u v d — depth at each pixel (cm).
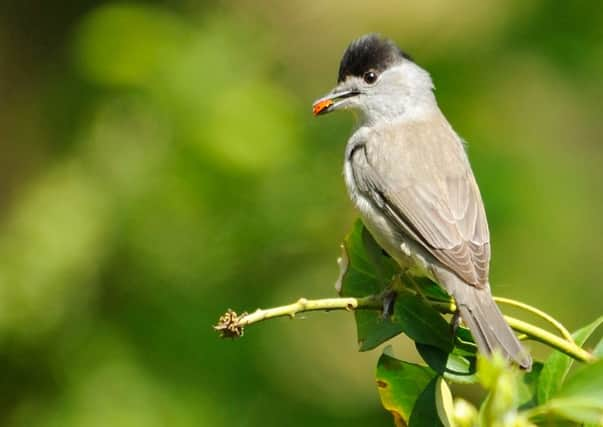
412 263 830
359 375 1230
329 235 1181
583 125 1339
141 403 1135
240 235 1166
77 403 1141
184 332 1157
